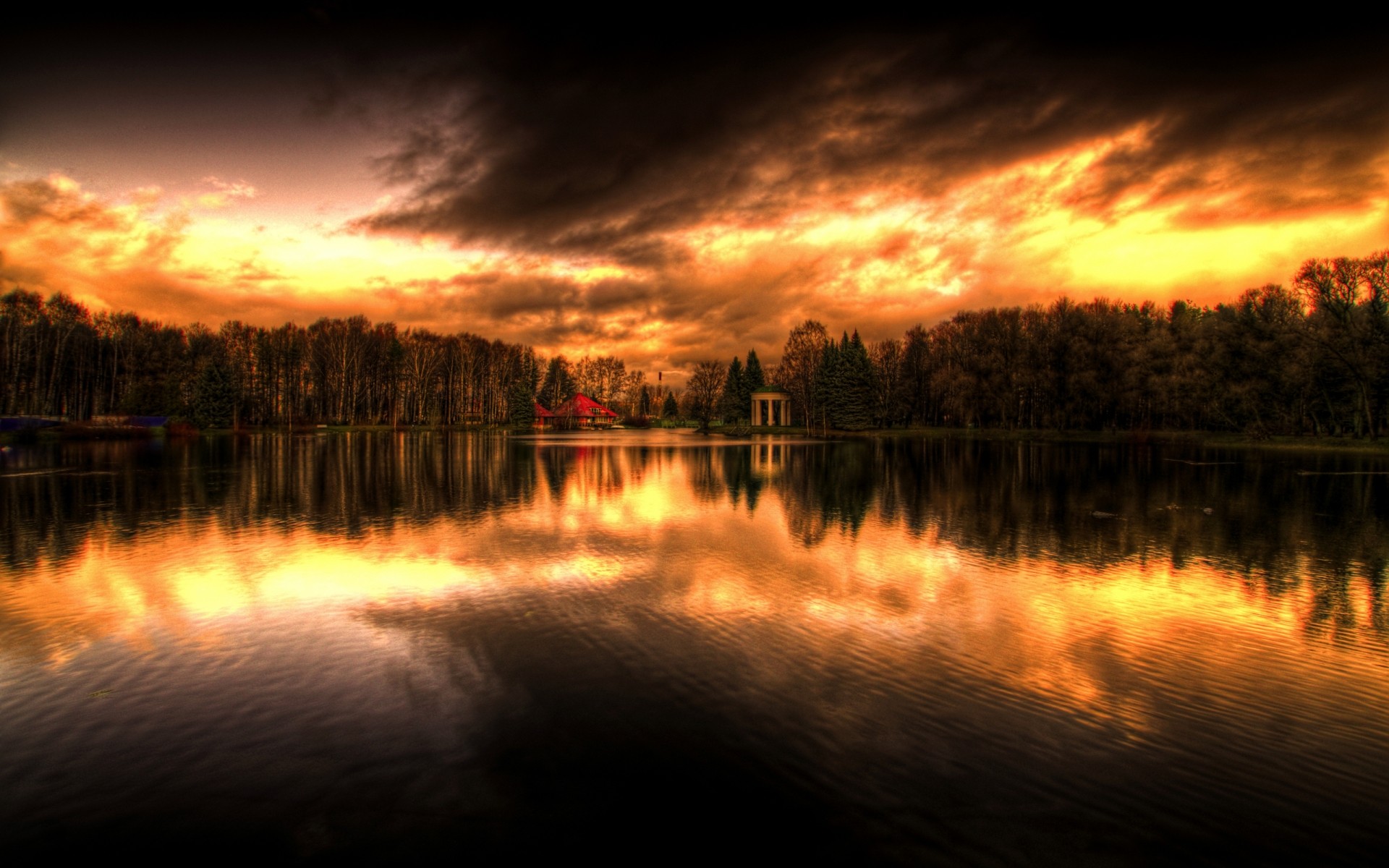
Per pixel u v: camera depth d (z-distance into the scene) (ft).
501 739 24.16
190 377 274.57
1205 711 26.96
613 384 536.42
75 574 46.50
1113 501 85.61
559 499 85.97
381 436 260.62
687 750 23.45
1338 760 23.48
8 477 105.60
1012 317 257.55
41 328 253.85
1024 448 192.75
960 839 18.95
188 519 69.05
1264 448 183.62
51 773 21.90
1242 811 20.48
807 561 51.57
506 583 44.88
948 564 50.85
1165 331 230.07
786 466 137.59
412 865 17.69
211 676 29.53
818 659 31.86
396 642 33.81
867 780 21.77
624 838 18.78
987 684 29.22
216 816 19.72
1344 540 60.64
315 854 18.08
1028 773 22.35
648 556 53.31
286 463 134.41
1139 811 20.40
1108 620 38.04
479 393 400.67
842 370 301.02
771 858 18.07
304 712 26.09
